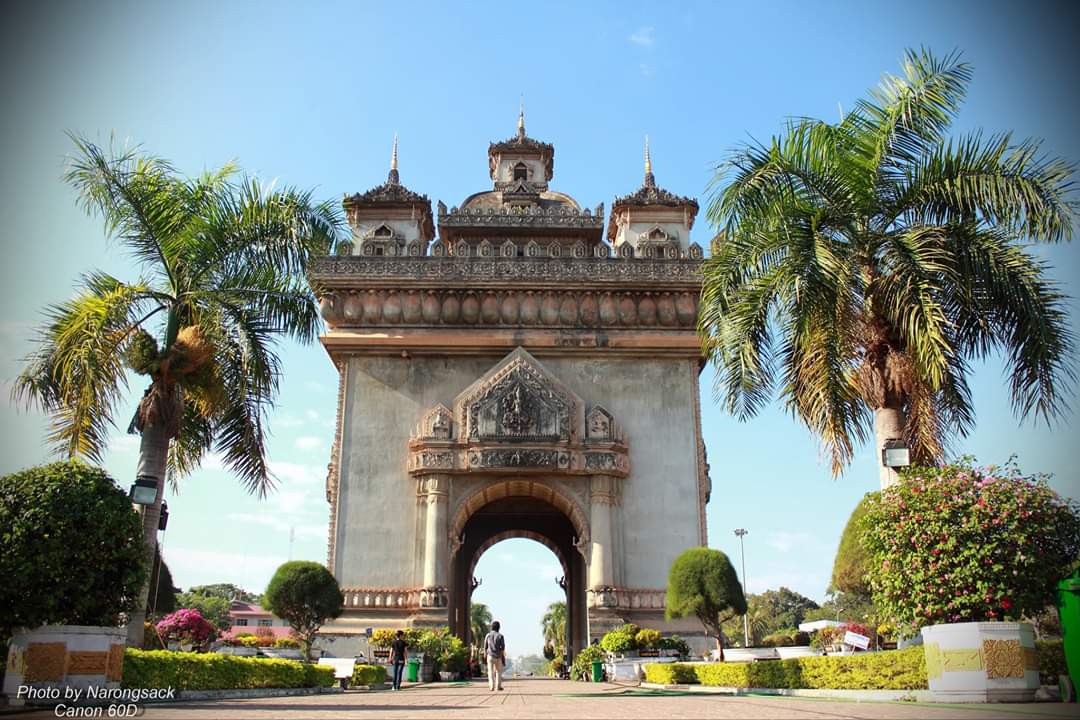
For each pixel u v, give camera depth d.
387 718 9.47
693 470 33.34
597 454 32.44
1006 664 11.59
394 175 39.94
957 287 16.17
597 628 30.55
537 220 38.91
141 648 16.20
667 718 9.07
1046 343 15.66
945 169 16.97
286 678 18.22
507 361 33.31
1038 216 15.85
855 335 16.84
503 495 34.22
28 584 12.11
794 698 14.47
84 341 17.20
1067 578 11.56
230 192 20.20
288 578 25.14
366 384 34.03
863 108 17.72
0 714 9.64
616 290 34.50
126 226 19.22
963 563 13.20
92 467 13.68
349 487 32.66
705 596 25.72
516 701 14.71
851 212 17.41
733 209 18.09
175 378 18.67
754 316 17.31
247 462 19.91
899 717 8.75
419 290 34.41
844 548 30.36
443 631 30.36
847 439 16.31
